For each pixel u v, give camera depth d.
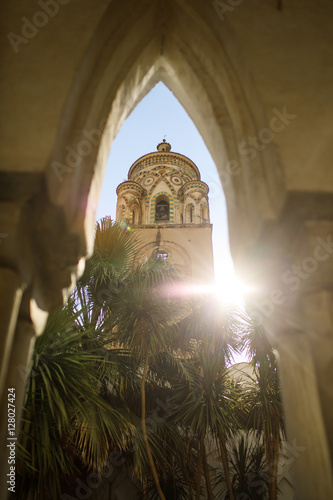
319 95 2.31
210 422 6.98
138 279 7.27
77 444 6.14
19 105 2.13
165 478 8.03
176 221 23.48
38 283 2.10
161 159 26.91
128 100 2.78
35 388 4.66
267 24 2.51
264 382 7.20
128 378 6.96
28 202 1.88
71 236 2.13
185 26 2.67
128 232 8.24
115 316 7.05
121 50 2.50
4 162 1.96
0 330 1.67
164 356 8.30
